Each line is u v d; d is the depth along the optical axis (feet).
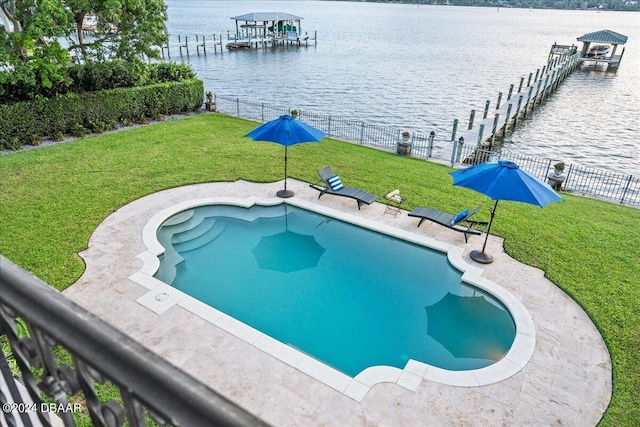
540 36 341.41
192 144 66.13
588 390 25.80
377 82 159.02
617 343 29.25
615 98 148.05
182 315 30.58
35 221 41.47
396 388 25.67
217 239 42.73
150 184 51.01
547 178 59.62
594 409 24.57
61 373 5.25
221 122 79.97
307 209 48.06
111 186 49.96
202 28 320.50
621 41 196.85
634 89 163.53
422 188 53.98
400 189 53.36
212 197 48.91
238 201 48.32
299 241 43.16
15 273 5.32
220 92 136.87
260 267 38.70
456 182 36.70
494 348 30.17
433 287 36.63
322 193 49.44
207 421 3.71
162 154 61.16
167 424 4.03
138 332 28.89
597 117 123.65
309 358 27.55
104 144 64.54
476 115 119.55
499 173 35.19
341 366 28.35
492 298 34.83
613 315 31.81
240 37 242.37
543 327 30.73
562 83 175.01
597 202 53.42
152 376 4.08
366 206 48.70
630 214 49.44
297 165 59.36
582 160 89.30
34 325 4.97
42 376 5.50
